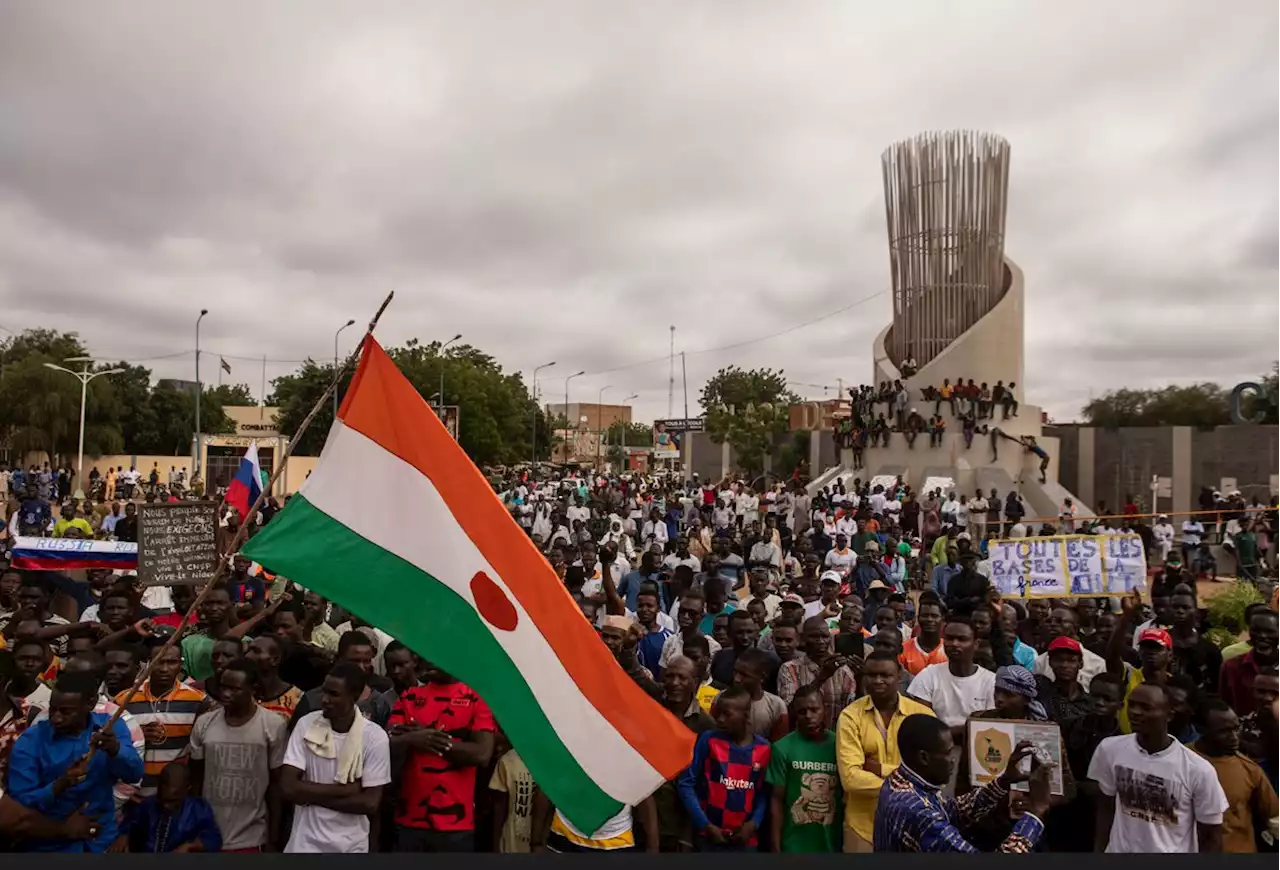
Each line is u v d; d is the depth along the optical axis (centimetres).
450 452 463
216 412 6819
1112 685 605
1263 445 3741
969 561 1112
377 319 464
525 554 457
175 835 484
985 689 629
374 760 474
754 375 8150
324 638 819
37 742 455
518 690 436
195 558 816
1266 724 570
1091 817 599
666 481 4609
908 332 4069
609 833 516
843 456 3959
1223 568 2439
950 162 3972
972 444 3678
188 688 563
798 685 688
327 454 454
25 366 5025
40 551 933
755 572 1095
